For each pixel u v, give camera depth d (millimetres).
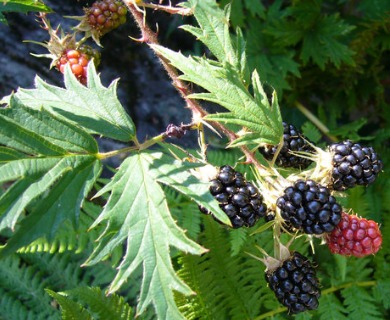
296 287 256
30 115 236
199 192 232
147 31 271
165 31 456
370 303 382
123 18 297
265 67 408
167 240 233
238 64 267
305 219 241
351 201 384
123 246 388
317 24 415
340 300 400
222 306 366
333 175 254
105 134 251
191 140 439
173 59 254
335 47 407
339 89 447
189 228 361
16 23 425
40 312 369
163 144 358
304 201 239
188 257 353
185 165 239
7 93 422
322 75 444
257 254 368
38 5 279
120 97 439
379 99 457
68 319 315
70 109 256
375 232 254
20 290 372
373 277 391
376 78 447
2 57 422
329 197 242
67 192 233
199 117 254
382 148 424
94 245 345
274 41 418
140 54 449
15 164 229
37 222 225
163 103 446
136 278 376
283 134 263
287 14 415
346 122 477
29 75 425
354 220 256
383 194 400
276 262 258
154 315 367
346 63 411
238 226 240
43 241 334
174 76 265
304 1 412
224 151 437
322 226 241
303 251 369
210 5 254
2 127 231
